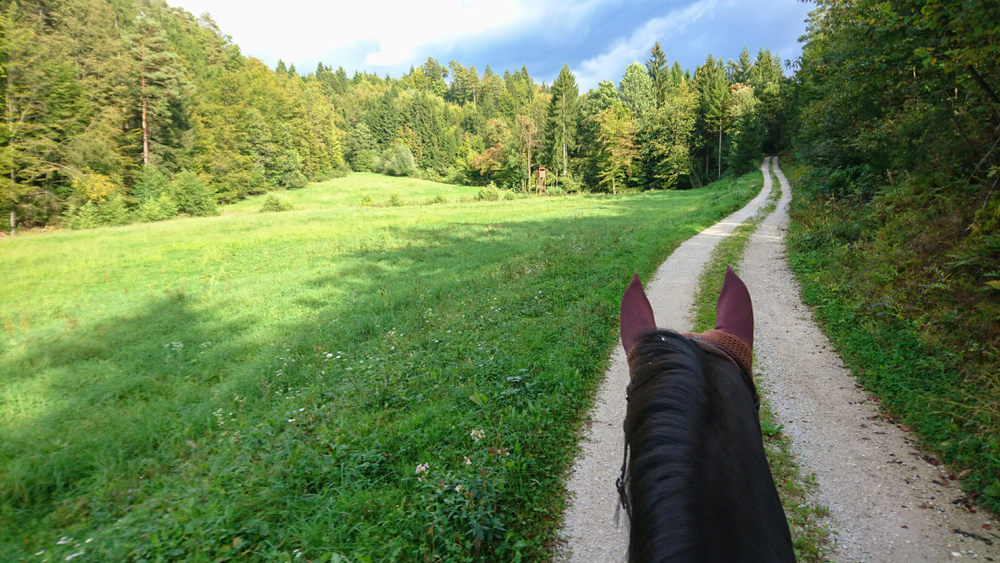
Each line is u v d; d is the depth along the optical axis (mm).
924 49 5730
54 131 37312
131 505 4191
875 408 5012
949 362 5105
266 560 3256
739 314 1574
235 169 61406
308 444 4660
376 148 106312
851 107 10867
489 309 8914
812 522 3533
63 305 11977
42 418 6258
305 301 11539
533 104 82438
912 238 7977
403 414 5250
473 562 3229
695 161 64688
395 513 3582
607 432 4895
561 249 14977
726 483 791
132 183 45438
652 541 695
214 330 9789
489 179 86562
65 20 46938
